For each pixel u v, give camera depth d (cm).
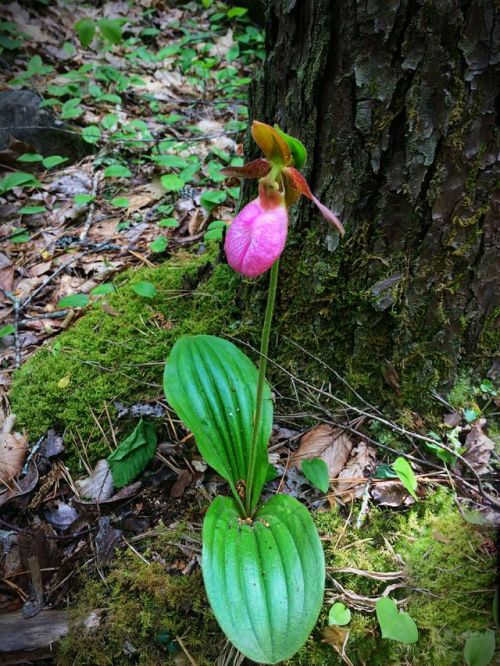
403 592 38
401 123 39
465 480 43
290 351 49
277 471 44
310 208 44
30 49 118
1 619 38
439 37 35
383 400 47
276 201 31
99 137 86
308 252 45
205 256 62
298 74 41
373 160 40
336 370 48
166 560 40
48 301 64
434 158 39
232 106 109
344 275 45
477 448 44
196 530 42
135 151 92
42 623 38
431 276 43
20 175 76
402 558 39
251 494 37
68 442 48
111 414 49
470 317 44
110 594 39
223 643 36
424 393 46
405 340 45
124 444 45
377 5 35
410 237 42
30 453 48
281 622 31
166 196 80
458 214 40
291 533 35
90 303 61
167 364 40
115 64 120
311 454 45
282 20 41
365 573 38
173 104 109
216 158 88
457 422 46
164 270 62
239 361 41
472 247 41
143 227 74
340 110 40
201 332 52
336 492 43
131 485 45
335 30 38
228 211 75
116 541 42
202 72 116
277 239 30
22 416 50
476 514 40
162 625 37
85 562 41
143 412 48
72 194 82
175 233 73
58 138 91
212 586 32
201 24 140
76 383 51
